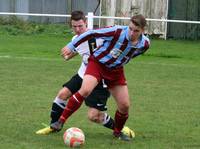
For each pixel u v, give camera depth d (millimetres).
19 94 26172
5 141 17469
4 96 25547
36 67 34781
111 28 16688
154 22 53531
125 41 16578
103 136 18641
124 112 17922
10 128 19312
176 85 30438
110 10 53438
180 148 17312
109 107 24031
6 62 36375
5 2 57469
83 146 17109
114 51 16797
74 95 17703
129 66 36688
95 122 18641
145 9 53406
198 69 36750
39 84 29109
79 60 38562
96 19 56562
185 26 53844
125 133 18438
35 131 18953
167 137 18797
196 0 53188
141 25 16250
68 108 17938
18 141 17531
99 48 17109
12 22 55062
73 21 17797
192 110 23875
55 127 18547
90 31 16891
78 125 20219
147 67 36688
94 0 57719
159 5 53438
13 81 29688
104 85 17797
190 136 19047
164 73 34469
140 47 16922
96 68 17156
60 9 57844
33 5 57625
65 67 35281
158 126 20531
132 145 17500
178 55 42875
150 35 53688
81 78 18359
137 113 22828
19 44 45500
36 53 41438
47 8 57719
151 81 31422
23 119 20875
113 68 17234
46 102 24438
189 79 32688
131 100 25703
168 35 54094
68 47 17266
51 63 36719
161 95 27281
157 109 23844
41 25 54781
